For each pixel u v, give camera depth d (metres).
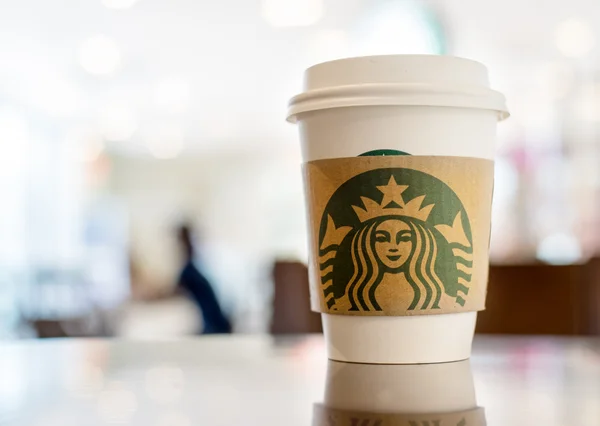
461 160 0.56
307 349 0.69
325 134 0.57
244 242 9.66
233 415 0.36
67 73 5.71
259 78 6.07
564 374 0.51
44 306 6.44
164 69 5.70
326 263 0.58
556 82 5.52
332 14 4.34
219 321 3.93
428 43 3.98
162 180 9.81
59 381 0.49
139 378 0.50
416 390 0.44
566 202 5.53
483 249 0.59
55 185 7.50
